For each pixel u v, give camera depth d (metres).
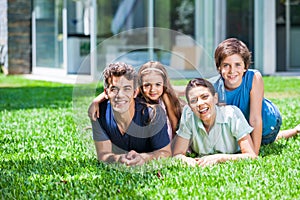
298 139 3.93
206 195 2.57
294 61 10.98
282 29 10.88
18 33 11.62
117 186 2.73
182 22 10.94
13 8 11.53
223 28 10.60
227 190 2.64
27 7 11.64
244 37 10.48
